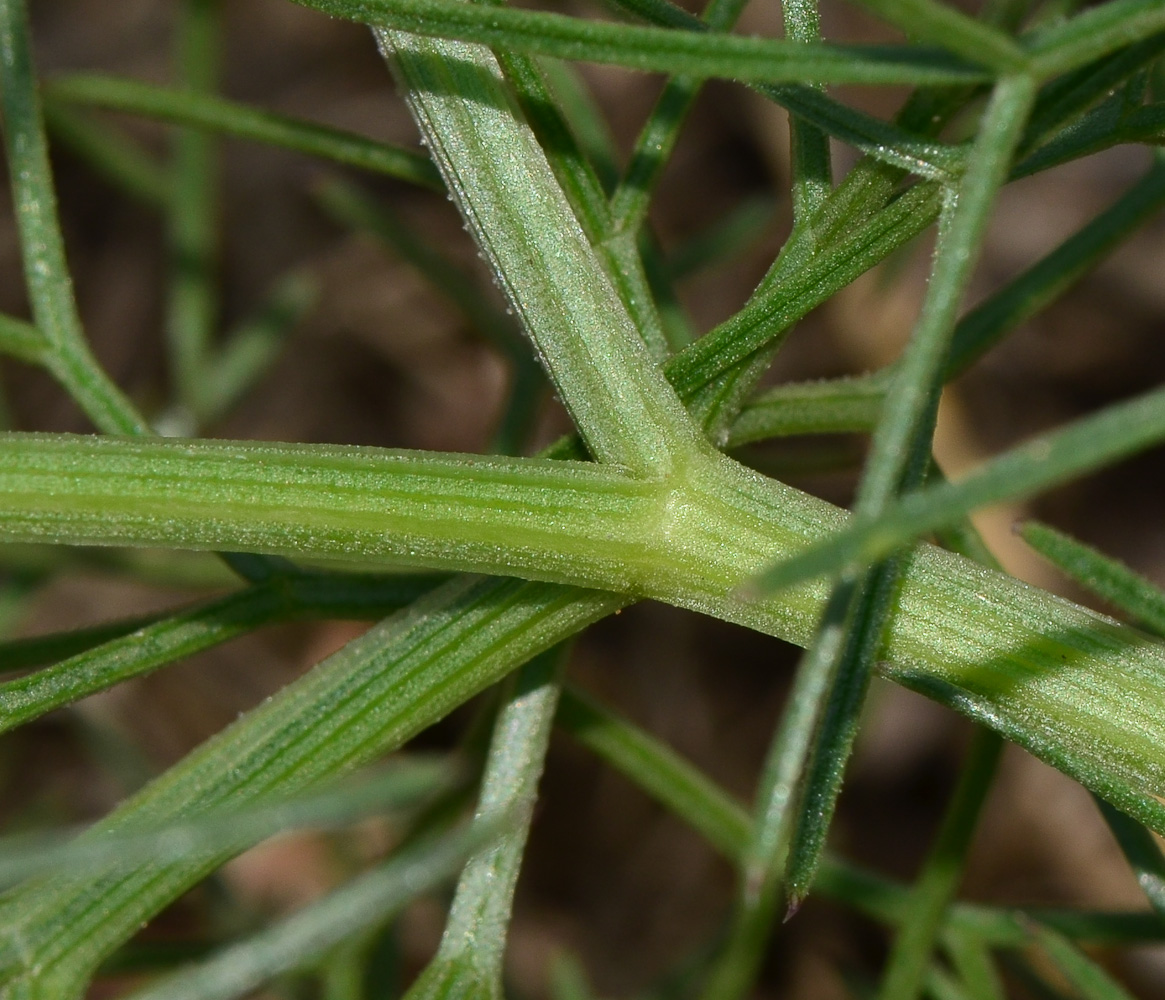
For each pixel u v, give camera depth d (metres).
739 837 0.12
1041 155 0.10
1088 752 0.10
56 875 0.10
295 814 0.09
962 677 0.10
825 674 0.09
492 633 0.10
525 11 0.09
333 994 0.13
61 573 0.16
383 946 0.13
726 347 0.10
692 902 0.20
